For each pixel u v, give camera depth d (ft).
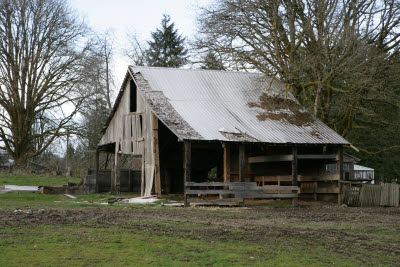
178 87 95.40
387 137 120.16
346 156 110.22
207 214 64.34
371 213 71.67
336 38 102.32
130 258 33.73
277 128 89.15
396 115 119.34
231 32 118.32
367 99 105.40
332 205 86.33
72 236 41.45
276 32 114.01
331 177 89.61
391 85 106.11
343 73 102.78
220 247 38.70
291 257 35.96
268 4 113.29
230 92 98.53
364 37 103.71
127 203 79.56
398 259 36.94
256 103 97.25
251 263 33.50
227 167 84.38
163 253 35.76
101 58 158.92
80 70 150.61
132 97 101.35
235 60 117.70
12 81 146.10
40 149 152.97
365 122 119.85
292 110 97.91
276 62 117.39
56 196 89.86
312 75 108.88
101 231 44.60
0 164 188.34
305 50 116.16
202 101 92.84
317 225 54.60
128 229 46.37
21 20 144.15
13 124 149.89
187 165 76.33
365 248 40.81
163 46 201.36
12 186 99.91
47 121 152.56
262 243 41.06
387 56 105.60
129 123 99.25
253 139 81.61
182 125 80.59
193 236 43.37
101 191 114.11
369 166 168.96
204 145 101.65
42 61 149.07
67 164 160.76
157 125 89.45
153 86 93.30
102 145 112.88
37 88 150.00
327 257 36.60
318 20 107.34
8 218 51.70
